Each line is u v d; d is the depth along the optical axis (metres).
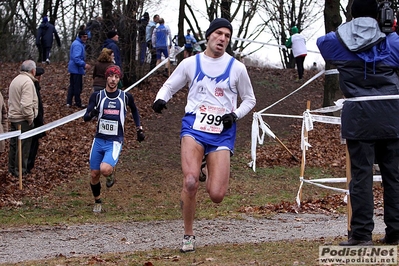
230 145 5.86
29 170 11.90
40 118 11.77
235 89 5.96
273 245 6.09
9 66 24.73
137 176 12.37
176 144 14.64
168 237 7.46
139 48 19.06
